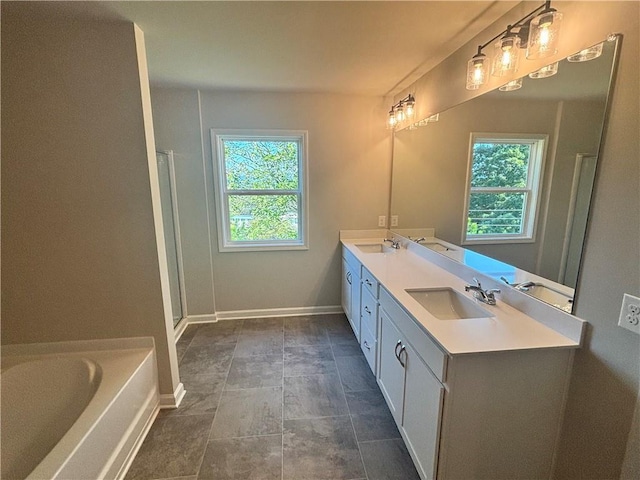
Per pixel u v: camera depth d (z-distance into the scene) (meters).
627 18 1.05
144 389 1.92
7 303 1.91
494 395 1.29
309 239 3.45
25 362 1.89
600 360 1.20
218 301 3.45
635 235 1.06
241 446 1.79
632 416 1.10
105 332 2.01
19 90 1.71
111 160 1.82
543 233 1.44
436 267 2.41
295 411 2.07
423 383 1.47
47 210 1.84
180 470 1.65
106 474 1.52
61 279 1.93
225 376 2.46
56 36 1.68
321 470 1.64
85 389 1.79
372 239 3.46
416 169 2.78
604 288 1.17
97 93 1.75
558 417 1.35
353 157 3.33
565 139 1.31
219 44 1.97
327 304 3.59
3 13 1.60
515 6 1.55
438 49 2.08
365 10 1.59
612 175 1.12
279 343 2.96
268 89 2.98
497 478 1.39
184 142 3.07
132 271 1.95
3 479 1.59
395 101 3.17
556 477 1.40
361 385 2.33
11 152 1.76
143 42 1.79
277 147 3.30
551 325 1.40
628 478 1.13
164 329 2.03
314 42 1.96
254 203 3.38
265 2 1.51
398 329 1.78
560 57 1.34
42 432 1.76
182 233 3.22
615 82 1.09
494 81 1.76
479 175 1.91
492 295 1.71
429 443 1.41
